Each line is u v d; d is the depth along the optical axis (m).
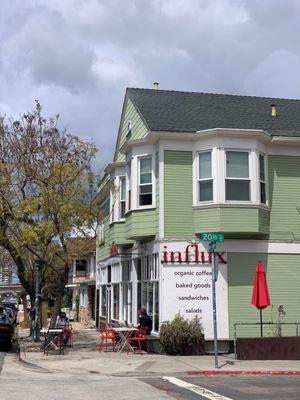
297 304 19.50
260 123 21.30
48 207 19.08
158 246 19.19
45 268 24.44
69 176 19.72
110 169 24.73
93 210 20.05
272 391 11.50
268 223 19.72
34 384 12.29
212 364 15.69
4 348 22.84
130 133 24.06
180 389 11.69
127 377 13.66
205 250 19.06
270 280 19.42
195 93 24.97
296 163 20.39
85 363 15.95
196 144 19.55
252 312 19.03
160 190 19.30
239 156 19.22
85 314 38.69
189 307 18.73
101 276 32.41
